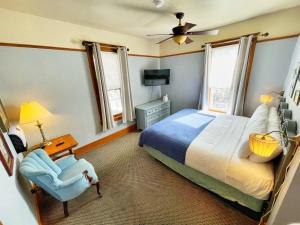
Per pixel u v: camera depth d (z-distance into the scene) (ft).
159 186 6.68
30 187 5.99
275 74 8.90
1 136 4.43
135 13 7.33
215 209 5.48
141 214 5.45
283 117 6.06
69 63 8.57
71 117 9.11
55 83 8.14
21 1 5.68
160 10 7.09
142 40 12.59
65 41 8.26
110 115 10.62
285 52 8.33
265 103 8.54
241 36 9.25
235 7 7.17
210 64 11.22
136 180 7.13
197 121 8.99
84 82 9.40
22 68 6.97
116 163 8.56
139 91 13.32
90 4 6.23
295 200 3.19
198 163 5.78
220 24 9.66
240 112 10.39
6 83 6.61
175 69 13.76
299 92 5.28
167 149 6.86
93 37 9.45
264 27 8.64
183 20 8.54
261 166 4.61
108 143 11.12
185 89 13.61
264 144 3.78
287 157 3.60
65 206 5.34
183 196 6.10
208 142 6.34
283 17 7.98
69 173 5.81
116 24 8.86
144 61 13.16
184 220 5.16
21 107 6.49
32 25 7.06
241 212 5.31
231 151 5.55
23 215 3.92
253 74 9.70
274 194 4.01
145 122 12.37
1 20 6.23
